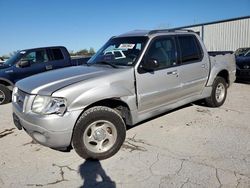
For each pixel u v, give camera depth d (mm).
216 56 6227
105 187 3322
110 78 4066
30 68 8961
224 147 4250
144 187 3275
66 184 3418
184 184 3285
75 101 3670
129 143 4531
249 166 3643
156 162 3848
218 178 3379
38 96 3701
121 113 4484
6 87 8422
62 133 3617
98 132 3949
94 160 3977
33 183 3463
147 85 4535
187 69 5297
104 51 5266
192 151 4156
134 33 5191
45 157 4164
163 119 5680
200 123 5391
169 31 5211
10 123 6008
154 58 4656
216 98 6320
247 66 9602
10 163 4016
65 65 9820
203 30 22984
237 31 20516
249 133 4809
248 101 7164
